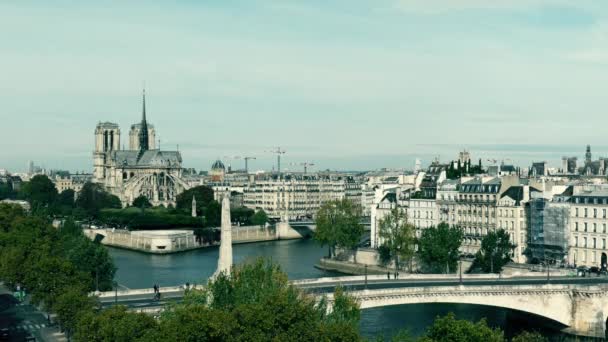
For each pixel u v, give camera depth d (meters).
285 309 168.12
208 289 192.88
